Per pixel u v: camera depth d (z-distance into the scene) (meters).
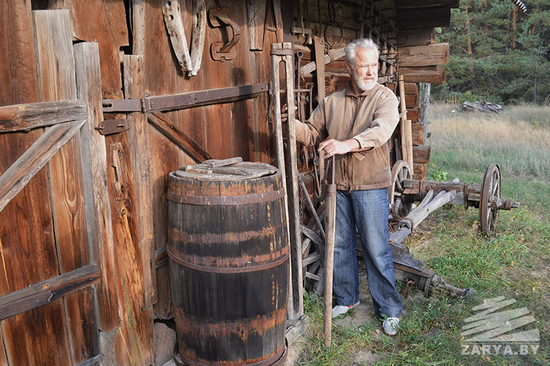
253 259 2.58
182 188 2.56
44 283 2.19
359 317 3.74
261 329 2.71
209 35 3.09
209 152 3.20
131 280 2.63
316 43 4.46
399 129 6.78
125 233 2.57
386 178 3.42
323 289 3.93
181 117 2.93
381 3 6.07
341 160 3.43
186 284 2.62
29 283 2.15
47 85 2.14
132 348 2.66
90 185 2.33
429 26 6.49
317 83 4.54
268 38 3.68
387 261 3.51
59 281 2.24
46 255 2.21
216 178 2.52
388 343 3.34
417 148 6.98
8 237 2.06
